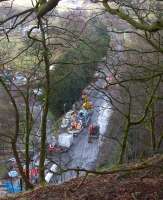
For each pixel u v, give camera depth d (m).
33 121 14.78
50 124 21.38
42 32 11.85
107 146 24.47
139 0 11.05
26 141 14.38
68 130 25.39
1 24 6.42
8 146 16.95
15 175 18.83
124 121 18.28
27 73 14.05
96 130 25.41
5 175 19.12
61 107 20.66
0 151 17.27
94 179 11.09
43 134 13.98
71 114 21.09
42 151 13.93
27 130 14.36
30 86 14.25
